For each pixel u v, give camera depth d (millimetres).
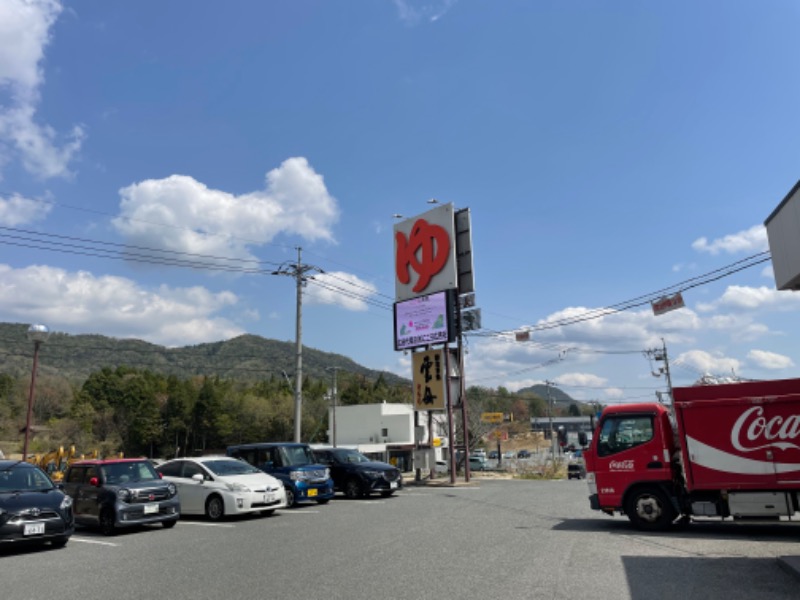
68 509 11438
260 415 88375
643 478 11508
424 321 27203
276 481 15805
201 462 16047
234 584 7598
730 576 7332
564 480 29984
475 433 55031
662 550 9227
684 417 10961
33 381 22500
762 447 10328
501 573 7750
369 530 12109
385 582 7391
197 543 11312
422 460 27328
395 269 29547
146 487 13539
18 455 68062
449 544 10117
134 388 91312
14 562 9930
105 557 10164
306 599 6695
